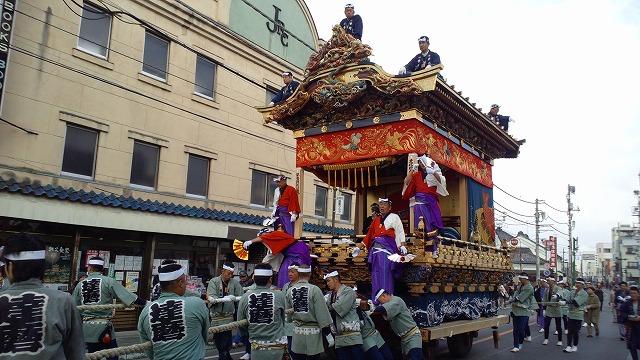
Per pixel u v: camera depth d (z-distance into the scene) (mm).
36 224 11156
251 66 17469
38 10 11461
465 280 9289
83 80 12281
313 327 6102
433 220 7949
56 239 11570
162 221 13320
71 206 11383
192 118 15180
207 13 15984
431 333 7398
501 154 12703
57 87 11711
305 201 20031
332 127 9383
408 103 8312
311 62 9188
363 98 8836
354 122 9078
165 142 14281
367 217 11352
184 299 3979
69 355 3104
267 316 5578
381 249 7469
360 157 8883
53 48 11703
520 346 11922
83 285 6570
